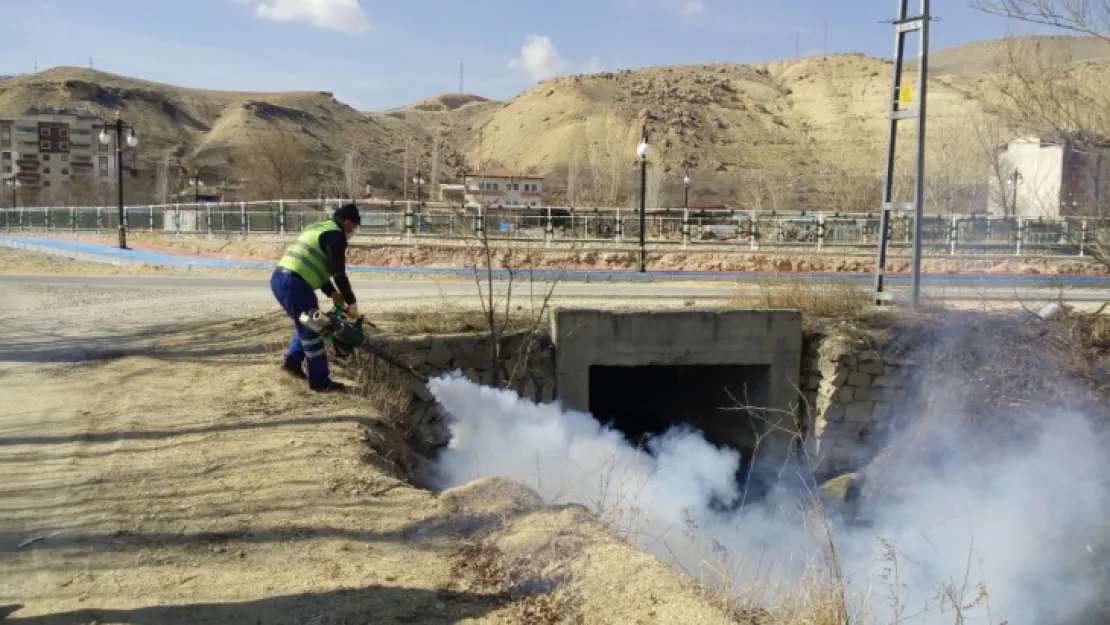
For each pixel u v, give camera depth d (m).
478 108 176.88
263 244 28.44
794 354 13.59
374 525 4.65
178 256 27.80
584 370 12.83
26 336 10.77
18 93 137.12
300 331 7.55
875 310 14.47
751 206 73.12
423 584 3.95
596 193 82.81
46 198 100.00
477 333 11.95
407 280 21.30
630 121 130.25
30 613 3.60
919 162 13.71
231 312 13.12
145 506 4.87
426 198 61.12
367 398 7.85
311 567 4.11
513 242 27.39
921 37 13.45
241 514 4.77
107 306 14.08
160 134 132.38
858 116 142.12
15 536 4.42
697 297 16.70
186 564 4.12
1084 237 16.27
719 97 152.12
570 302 14.94
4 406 7.06
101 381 8.04
